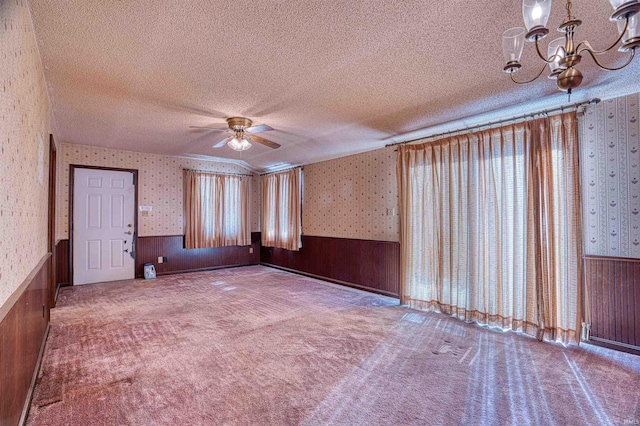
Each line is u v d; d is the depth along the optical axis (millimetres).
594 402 2031
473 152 3619
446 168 3887
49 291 3502
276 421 1840
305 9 1790
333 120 3803
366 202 5105
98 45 2160
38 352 2389
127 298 4480
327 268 5758
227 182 6883
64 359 2582
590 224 2969
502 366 2516
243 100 3172
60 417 1854
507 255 3354
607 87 2734
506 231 3361
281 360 2602
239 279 5867
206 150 5688
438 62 2402
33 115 2123
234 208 6992
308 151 5469
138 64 2430
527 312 3184
